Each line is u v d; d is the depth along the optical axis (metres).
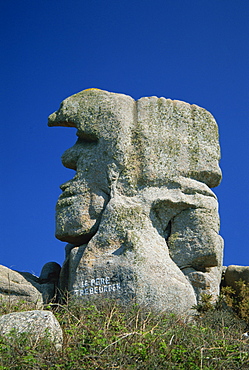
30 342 7.93
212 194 12.87
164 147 13.02
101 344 8.12
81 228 12.72
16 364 7.44
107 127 13.20
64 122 13.67
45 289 12.68
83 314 9.75
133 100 13.60
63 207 13.08
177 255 12.41
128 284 11.57
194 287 12.16
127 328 9.23
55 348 7.93
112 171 12.87
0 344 7.77
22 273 13.18
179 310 11.47
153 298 11.42
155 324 9.70
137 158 12.97
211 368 8.12
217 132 13.50
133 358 8.00
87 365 7.69
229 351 8.61
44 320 8.42
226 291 12.28
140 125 13.19
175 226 12.62
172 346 8.41
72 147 13.67
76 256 12.48
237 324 10.77
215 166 13.05
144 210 12.52
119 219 12.41
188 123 13.31
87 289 11.84
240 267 13.18
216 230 12.61
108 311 10.20
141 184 12.80
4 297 11.88
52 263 13.63
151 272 11.70
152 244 12.20
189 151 13.06
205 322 10.49
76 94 13.88
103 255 12.11
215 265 12.34
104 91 13.74
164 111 13.36
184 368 8.15
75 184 13.13
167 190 12.77
